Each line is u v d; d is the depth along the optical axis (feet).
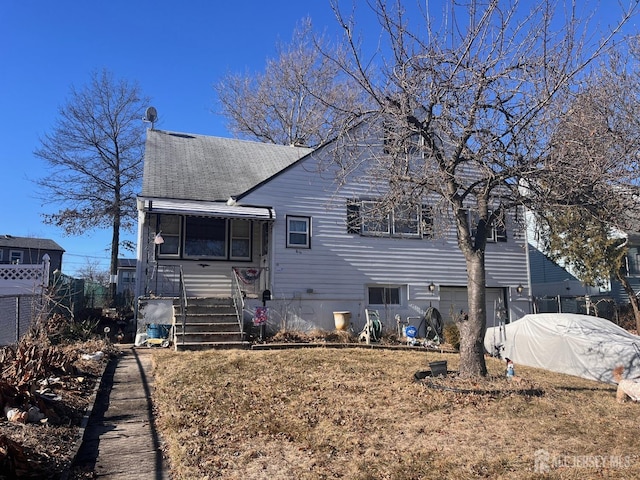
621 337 41.91
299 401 25.77
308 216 53.93
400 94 29.53
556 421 23.65
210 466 17.71
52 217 91.91
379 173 33.96
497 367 40.29
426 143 30.76
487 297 63.36
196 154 61.77
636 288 78.54
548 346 44.04
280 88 105.29
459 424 22.67
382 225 54.03
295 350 42.14
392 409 24.68
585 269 64.59
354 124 32.17
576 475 17.22
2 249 125.70
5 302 42.39
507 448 19.88
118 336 47.65
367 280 55.83
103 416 23.90
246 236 54.60
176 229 51.96
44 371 26.55
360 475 17.02
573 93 28.60
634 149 28.94
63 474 16.72
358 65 29.96
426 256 58.85
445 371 31.63
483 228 31.19
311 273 53.31
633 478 17.02
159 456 19.15
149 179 53.26
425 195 33.17
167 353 38.11
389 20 28.96
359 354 40.88
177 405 24.77
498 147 28.73
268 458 18.54
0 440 15.80
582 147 26.99
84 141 94.32
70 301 50.03
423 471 17.49
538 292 88.07
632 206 28.94
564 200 28.17
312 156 54.39
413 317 57.57
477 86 27.78
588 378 39.88
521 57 27.94
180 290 46.73
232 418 22.98
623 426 23.49
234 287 52.01
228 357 36.32
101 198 94.48
